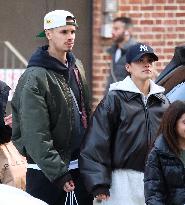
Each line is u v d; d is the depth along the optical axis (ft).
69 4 92.12
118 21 84.33
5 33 93.35
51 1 92.68
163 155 50.24
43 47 55.26
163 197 50.34
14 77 92.58
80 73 56.24
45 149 52.95
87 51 90.94
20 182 58.23
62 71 54.39
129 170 54.19
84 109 56.08
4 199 39.58
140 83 54.70
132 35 88.07
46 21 54.75
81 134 55.62
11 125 58.49
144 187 50.83
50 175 53.21
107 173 53.98
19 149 55.42
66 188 53.52
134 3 89.92
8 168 58.23
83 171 53.93
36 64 54.13
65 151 54.65
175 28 90.58
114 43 84.43
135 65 54.54
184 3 90.33
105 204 54.60
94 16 90.48
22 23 93.30
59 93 54.03
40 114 53.21
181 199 50.14
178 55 62.28
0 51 93.04
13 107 55.36
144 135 54.03
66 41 54.39
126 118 54.03
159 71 90.53
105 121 54.13
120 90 54.54
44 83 53.62
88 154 53.98
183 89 59.57
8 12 93.09
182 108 50.19
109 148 54.24
